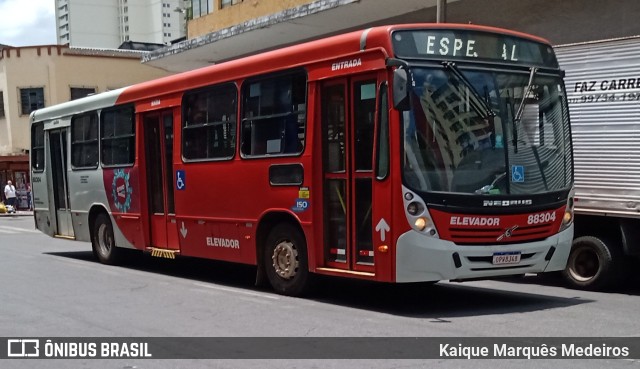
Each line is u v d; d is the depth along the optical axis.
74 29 96.56
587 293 9.99
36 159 16.14
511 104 8.41
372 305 8.91
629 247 9.70
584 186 10.10
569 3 14.16
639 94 9.47
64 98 39.12
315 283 9.35
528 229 8.27
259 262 9.91
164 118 11.91
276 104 9.49
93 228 14.12
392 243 7.78
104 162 13.51
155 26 94.06
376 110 7.99
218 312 8.54
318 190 8.80
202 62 27.50
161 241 12.05
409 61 7.88
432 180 7.77
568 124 8.97
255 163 9.80
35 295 10.00
